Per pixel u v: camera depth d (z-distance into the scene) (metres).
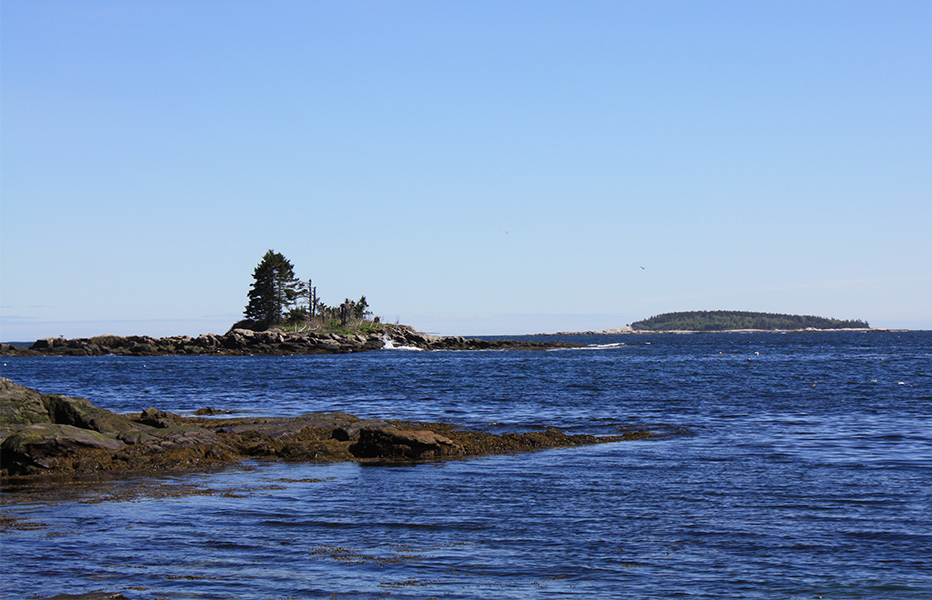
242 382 70.38
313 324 170.75
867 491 19.34
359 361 116.25
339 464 24.86
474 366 97.50
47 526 15.93
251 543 14.68
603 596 11.82
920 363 94.56
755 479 21.31
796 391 54.31
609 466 23.98
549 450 27.89
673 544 14.66
